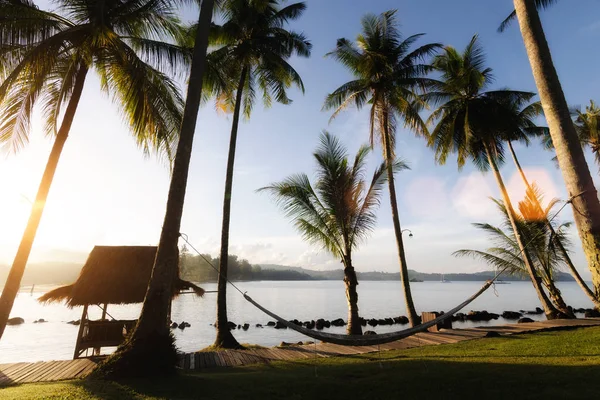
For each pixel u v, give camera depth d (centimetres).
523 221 1909
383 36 1723
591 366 623
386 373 668
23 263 856
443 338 1142
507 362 711
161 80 1078
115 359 681
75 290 1054
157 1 1063
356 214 1438
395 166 1495
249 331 2620
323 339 707
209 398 529
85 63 1014
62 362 846
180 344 2003
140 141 1063
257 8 1505
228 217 1373
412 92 1697
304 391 560
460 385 552
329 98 1811
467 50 1859
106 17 1030
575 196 616
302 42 1588
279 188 1438
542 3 1136
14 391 582
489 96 1847
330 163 1434
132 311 4406
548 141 2352
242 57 1468
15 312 4275
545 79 676
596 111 2280
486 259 2109
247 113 1736
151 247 1237
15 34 877
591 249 588
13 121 964
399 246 1531
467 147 1811
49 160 919
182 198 794
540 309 3581
